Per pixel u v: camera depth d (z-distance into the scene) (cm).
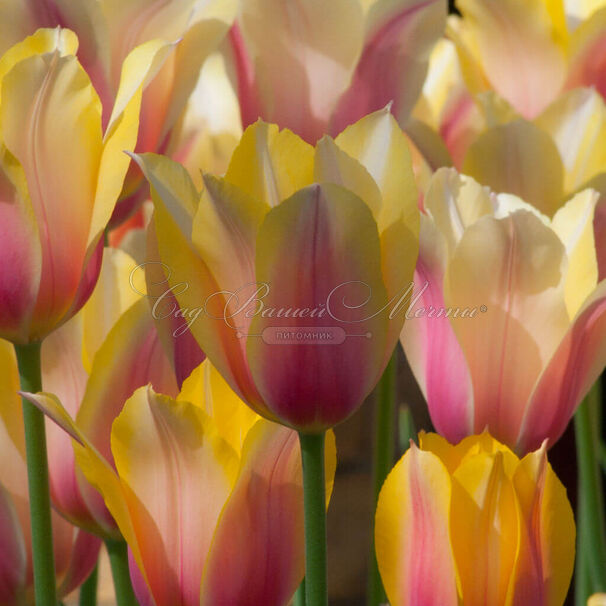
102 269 99
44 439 95
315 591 92
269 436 92
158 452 92
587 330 98
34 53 94
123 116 92
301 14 102
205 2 100
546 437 99
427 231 98
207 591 93
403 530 93
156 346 96
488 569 93
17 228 92
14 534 99
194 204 91
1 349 99
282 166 91
